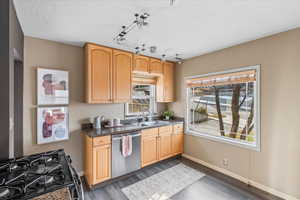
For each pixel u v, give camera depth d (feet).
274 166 7.05
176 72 12.28
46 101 7.60
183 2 4.70
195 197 6.90
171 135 10.87
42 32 6.86
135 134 8.80
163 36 7.30
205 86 10.24
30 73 7.30
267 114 7.27
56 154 5.23
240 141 8.61
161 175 8.85
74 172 4.21
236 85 8.88
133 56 9.75
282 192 6.80
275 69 6.98
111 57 8.79
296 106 6.39
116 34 7.10
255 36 7.30
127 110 10.78
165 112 12.46
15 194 2.93
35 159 4.68
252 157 7.84
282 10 5.11
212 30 6.68
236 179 8.42
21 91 7.06
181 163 10.52
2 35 4.31
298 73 6.33
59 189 3.15
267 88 7.25
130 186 7.75
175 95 12.38
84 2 4.71
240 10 5.14
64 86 8.09
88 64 7.99
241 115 8.63
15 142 6.96
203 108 10.75
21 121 7.07
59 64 8.05
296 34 6.38
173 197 6.90
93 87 8.13
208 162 9.94
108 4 4.81
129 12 5.29
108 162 7.81
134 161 8.77
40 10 5.13
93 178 7.34
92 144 7.35
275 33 6.95
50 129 7.72
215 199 6.76
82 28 6.50
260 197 6.89
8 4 4.36
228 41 7.94
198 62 10.57
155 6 4.93
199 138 10.55
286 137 6.68
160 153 10.18
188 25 6.21
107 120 9.55
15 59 6.43
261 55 7.45
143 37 7.41
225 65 8.98
